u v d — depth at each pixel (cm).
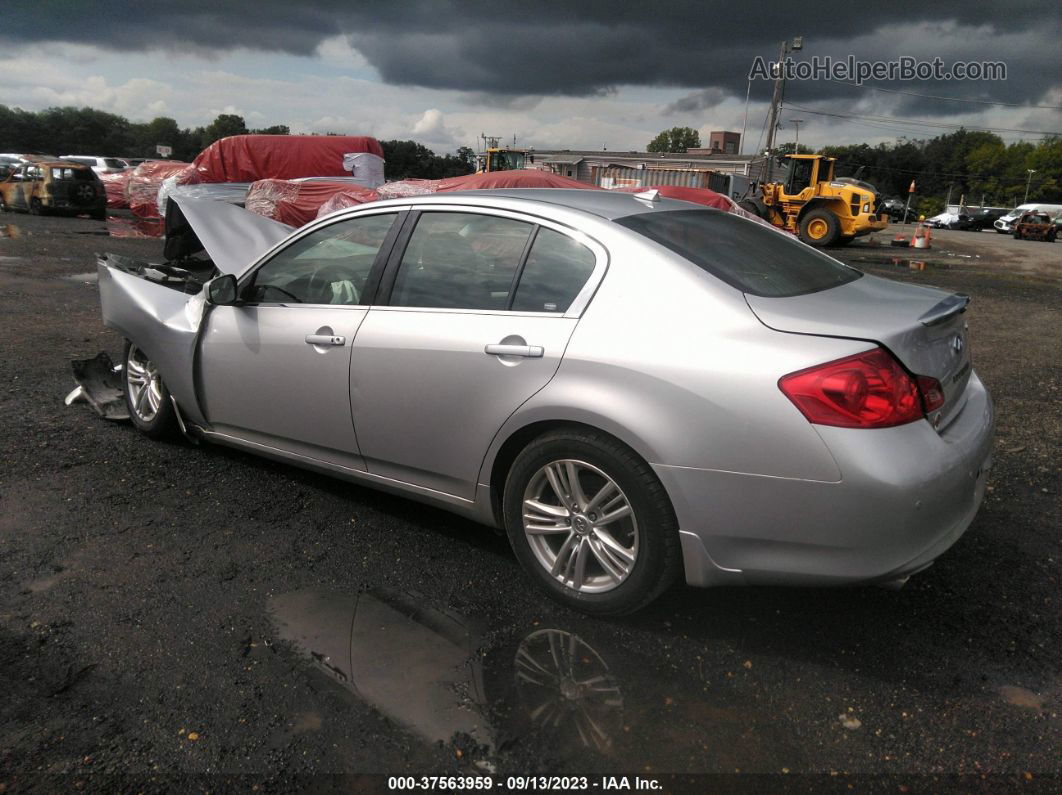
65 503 373
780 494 236
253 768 211
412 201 336
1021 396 608
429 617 284
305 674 250
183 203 490
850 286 298
